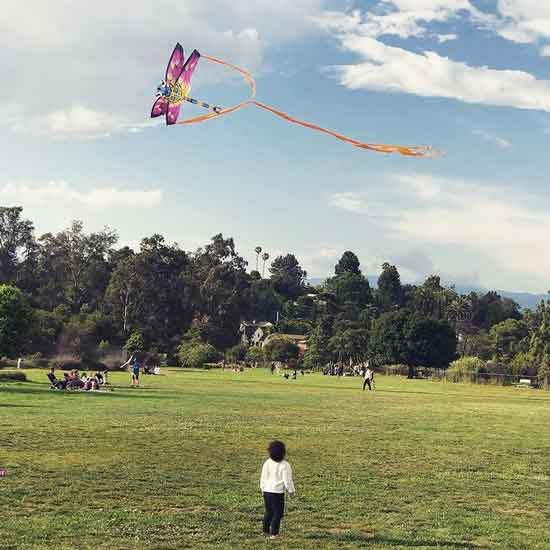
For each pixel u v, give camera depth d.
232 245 170.38
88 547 12.43
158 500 16.23
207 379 77.56
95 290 162.25
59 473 18.80
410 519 15.50
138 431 27.55
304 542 13.34
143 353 112.25
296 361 142.75
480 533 14.53
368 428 32.06
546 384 97.06
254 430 29.45
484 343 184.38
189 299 160.38
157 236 160.38
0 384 53.44
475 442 28.47
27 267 159.00
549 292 122.00
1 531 13.27
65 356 92.81
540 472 21.92
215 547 12.73
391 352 129.50
